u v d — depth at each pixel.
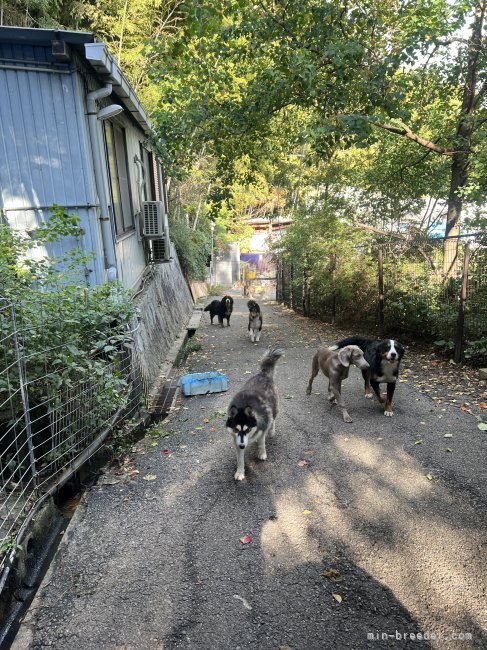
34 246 4.75
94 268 5.68
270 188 27.58
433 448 4.25
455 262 7.25
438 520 3.18
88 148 5.54
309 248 12.51
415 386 6.04
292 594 2.57
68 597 2.58
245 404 3.97
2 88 5.09
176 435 4.84
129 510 3.44
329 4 6.98
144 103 13.15
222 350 9.48
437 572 2.70
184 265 18.17
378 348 5.08
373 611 2.44
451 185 9.77
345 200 12.11
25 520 2.95
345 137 7.45
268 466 4.08
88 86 5.62
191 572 2.77
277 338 10.59
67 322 3.72
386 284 9.05
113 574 2.76
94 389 4.11
